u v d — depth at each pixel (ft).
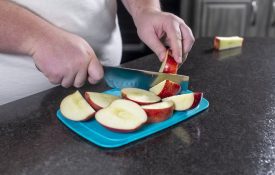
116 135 1.67
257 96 2.15
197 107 1.93
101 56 2.73
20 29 1.80
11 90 2.34
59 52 1.79
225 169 1.44
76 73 1.82
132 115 1.70
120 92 2.05
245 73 2.57
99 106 1.80
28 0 2.16
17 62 2.28
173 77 2.06
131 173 1.42
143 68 2.68
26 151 1.57
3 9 1.84
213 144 1.61
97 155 1.54
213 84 2.35
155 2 2.62
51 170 1.44
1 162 1.49
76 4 2.33
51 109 1.98
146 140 1.65
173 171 1.43
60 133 1.72
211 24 5.98
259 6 5.90
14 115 1.90
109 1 2.65
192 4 5.82
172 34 2.22
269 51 3.15
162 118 1.76
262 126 1.77
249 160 1.49
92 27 2.50
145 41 2.38
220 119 1.85
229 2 5.84
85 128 1.74
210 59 2.90
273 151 1.55
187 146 1.60
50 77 1.88
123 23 5.03
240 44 3.29
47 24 1.89
